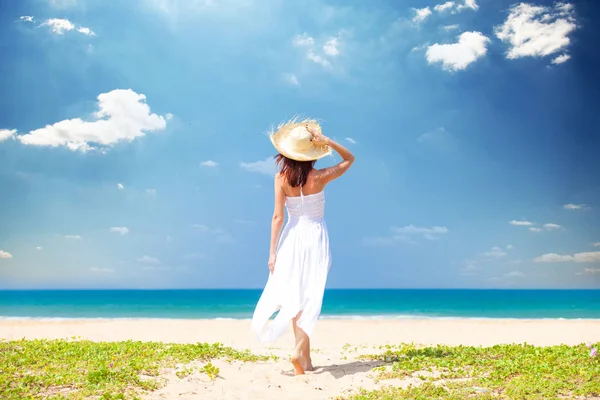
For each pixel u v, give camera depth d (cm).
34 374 665
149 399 593
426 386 622
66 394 592
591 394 574
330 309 3934
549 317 3027
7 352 781
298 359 720
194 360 789
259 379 707
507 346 858
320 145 746
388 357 832
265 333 728
